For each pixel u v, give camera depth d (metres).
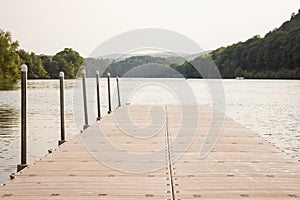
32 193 2.65
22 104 3.86
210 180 2.97
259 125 8.80
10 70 39.62
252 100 16.12
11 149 6.20
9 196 2.59
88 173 3.19
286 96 18.16
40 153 5.91
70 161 3.64
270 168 3.34
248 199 2.52
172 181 2.95
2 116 11.06
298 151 5.82
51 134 7.76
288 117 10.40
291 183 2.88
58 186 2.82
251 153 4.01
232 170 3.28
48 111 12.61
